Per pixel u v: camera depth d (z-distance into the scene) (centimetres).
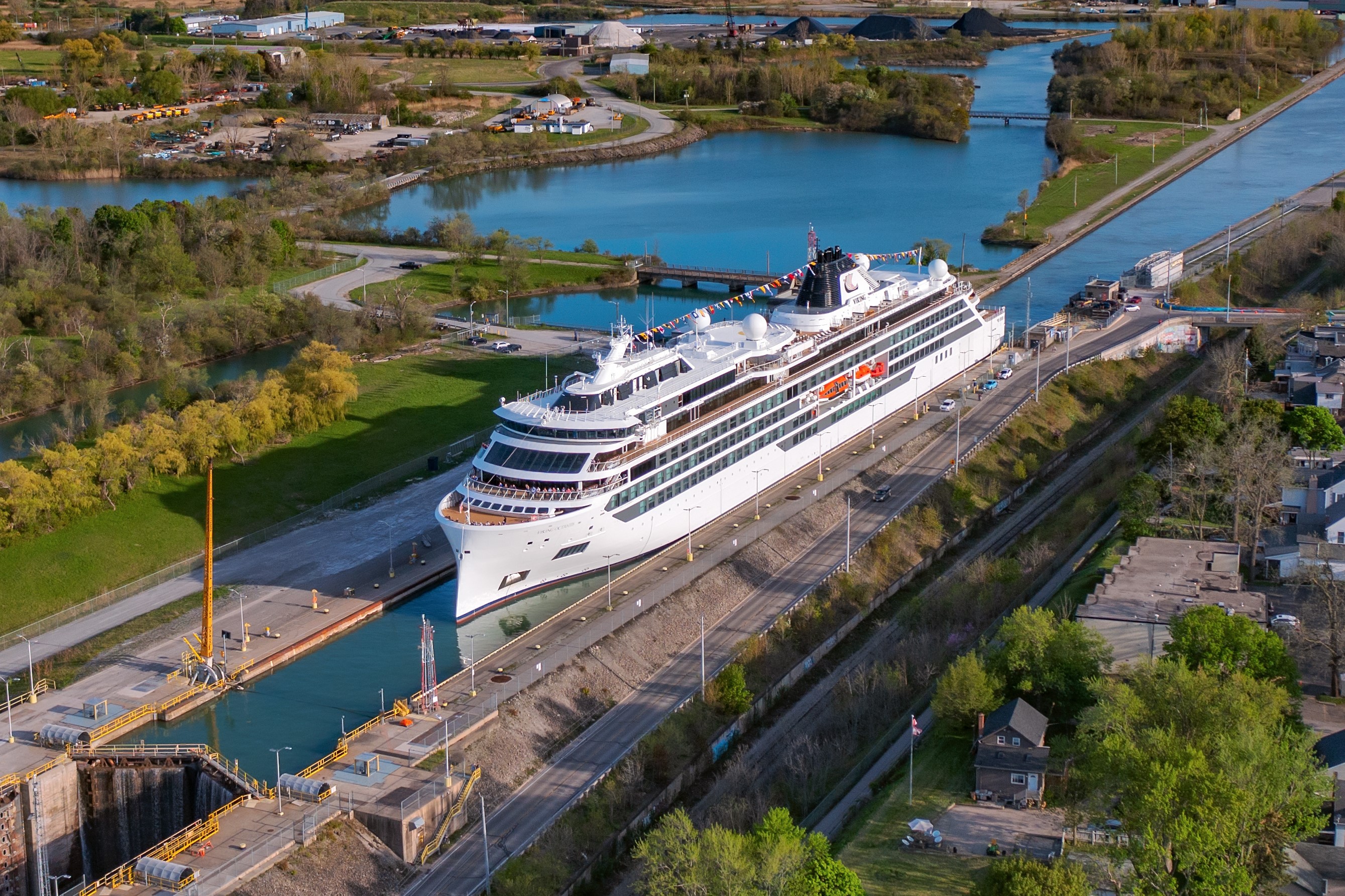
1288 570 18275
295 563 19325
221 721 15425
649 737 14812
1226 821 11688
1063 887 11425
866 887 12612
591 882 13200
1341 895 11925
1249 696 13838
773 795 14275
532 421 17850
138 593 18438
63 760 14400
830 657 17288
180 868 12344
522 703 15275
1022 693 15238
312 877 12656
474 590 17262
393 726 14925
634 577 18238
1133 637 16175
